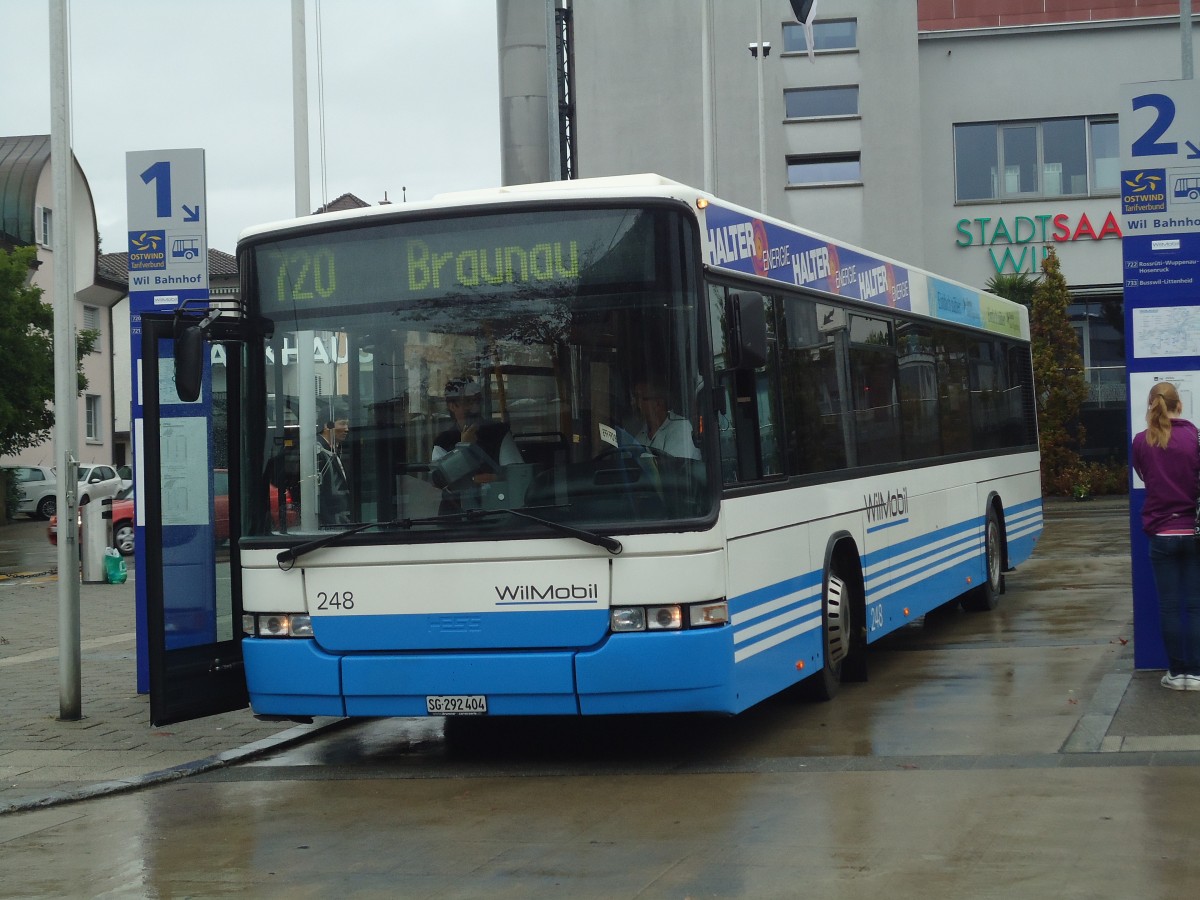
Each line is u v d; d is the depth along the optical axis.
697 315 8.18
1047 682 10.78
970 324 15.27
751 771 8.27
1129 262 10.52
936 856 6.20
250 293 8.80
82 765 9.34
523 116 28.94
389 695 8.33
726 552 8.25
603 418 8.15
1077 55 41.03
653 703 8.02
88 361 58.16
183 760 9.41
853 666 11.16
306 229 8.68
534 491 8.19
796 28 40.50
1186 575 9.96
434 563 8.27
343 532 8.41
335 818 7.59
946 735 8.98
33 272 53.94
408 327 8.47
